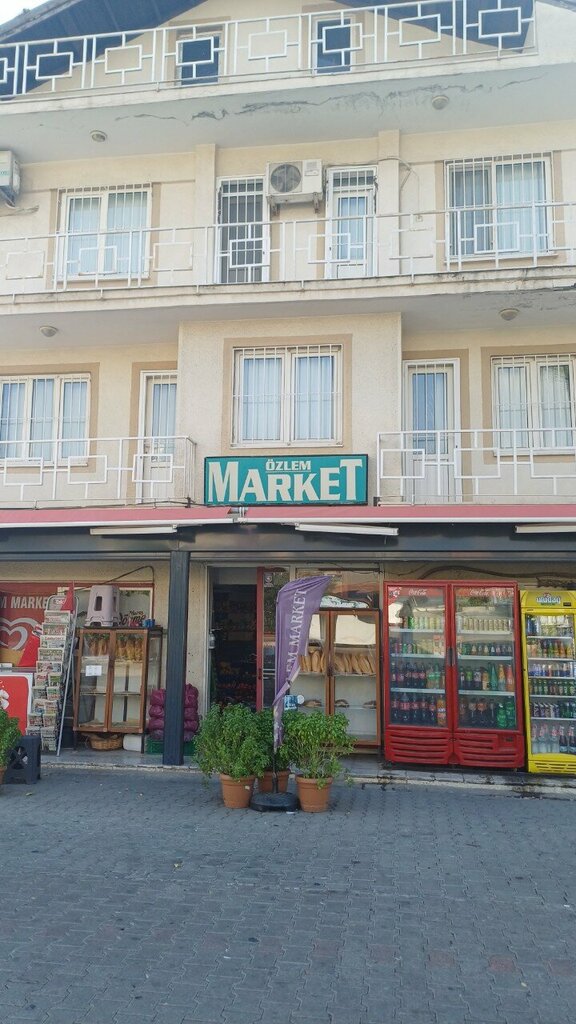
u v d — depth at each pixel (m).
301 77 11.04
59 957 4.46
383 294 10.70
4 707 10.95
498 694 9.92
